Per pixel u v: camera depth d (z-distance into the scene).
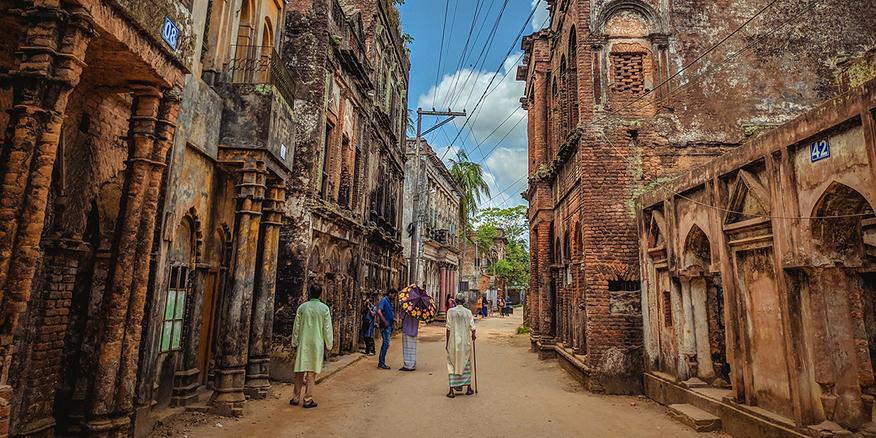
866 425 5.79
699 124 11.62
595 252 11.16
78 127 5.82
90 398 5.45
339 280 15.22
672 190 9.60
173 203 7.24
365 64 18.06
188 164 7.80
